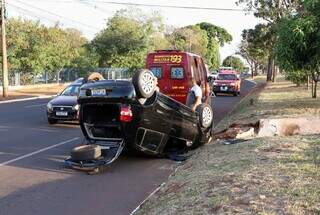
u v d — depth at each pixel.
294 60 15.80
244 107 20.92
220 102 29.17
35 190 8.48
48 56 51.25
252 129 12.46
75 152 9.89
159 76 16.11
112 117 10.62
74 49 61.56
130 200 7.88
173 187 7.91
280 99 22.48
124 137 10.45
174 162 10.95
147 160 11.17
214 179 7.52
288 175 7.24
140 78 10.23
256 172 7.57
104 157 10.09
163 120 10.91
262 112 16.59
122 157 11.43
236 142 11.05
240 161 8.55
